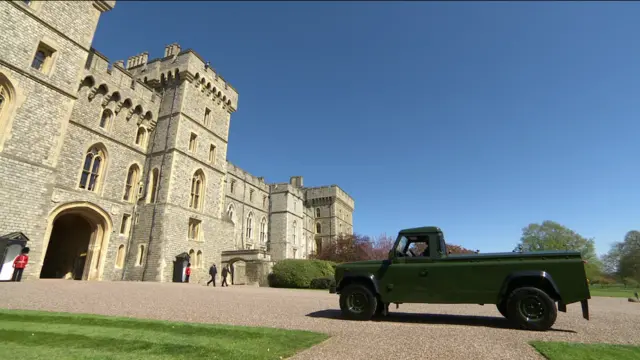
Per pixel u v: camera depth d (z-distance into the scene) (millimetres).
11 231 16844
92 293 12742
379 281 8656
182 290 16484
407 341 5980
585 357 4898
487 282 7805
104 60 25078
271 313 9523
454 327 7445
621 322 8867
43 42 19125
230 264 31062
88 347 5488
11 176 17078
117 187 25531
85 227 24844
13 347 5391
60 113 19609
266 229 52531
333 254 49750
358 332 6809
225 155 34125
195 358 4992
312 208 66938
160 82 30547
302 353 5230
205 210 30141
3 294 10977
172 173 26844
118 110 26078
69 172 22109
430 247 8594
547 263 7469
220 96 33812
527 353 5188
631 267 57656
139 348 5465
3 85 17453
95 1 22250
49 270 24750
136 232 26094
